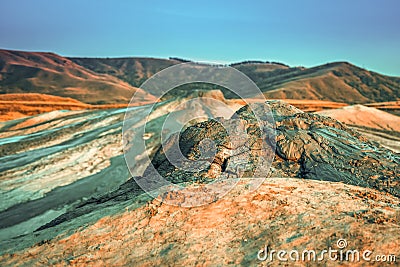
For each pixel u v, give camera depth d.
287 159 9.88
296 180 8.09
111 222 6.76
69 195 18.25
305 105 71.12
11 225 15.25
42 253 6.13
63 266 5.60
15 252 6.36
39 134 32.50
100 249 5.94
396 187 8.64
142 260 5.48
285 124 11.52
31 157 24.86
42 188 19.02
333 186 7.64
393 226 5.43
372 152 10.65
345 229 5.43
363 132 30.89
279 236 5.52
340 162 9.80
